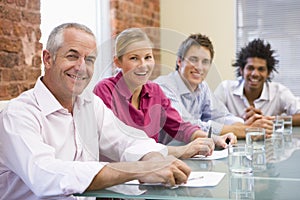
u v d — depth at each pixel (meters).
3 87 2.71
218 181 1.47
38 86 1.68
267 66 3.75
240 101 3.76
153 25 5.03
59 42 1.66
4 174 1.67
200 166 1.76
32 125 1.57
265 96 3.79
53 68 1.68
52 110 1.66
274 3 5.00
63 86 1.67
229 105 3.76
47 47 1.69
